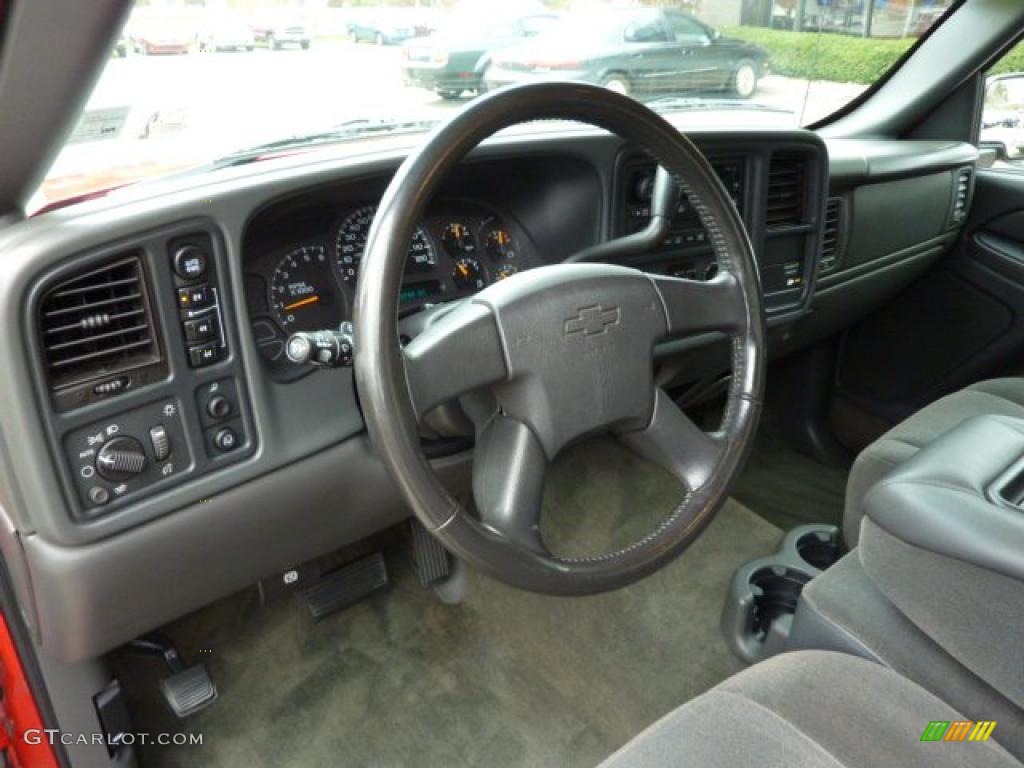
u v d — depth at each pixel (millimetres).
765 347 998
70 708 1112
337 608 1543
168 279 873
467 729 1400
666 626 1612
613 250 1188
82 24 707
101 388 852
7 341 783
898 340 2197
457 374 799
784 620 1407
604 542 1799
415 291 1203
